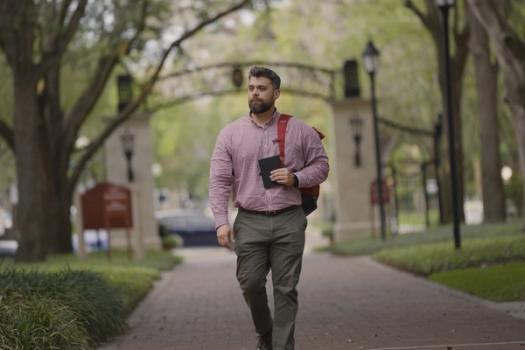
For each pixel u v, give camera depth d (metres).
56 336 9.14
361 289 16.28
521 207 38.16
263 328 8.55
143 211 32.59
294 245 8.10
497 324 10.84
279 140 8.14
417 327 11.05
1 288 10.32
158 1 25.94
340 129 33.06
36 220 21.20
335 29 41.12
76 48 27.72
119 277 16.23
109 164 32.53
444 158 30.86
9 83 29.88
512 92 19.20
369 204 33.06
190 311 14.27
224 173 8.17
